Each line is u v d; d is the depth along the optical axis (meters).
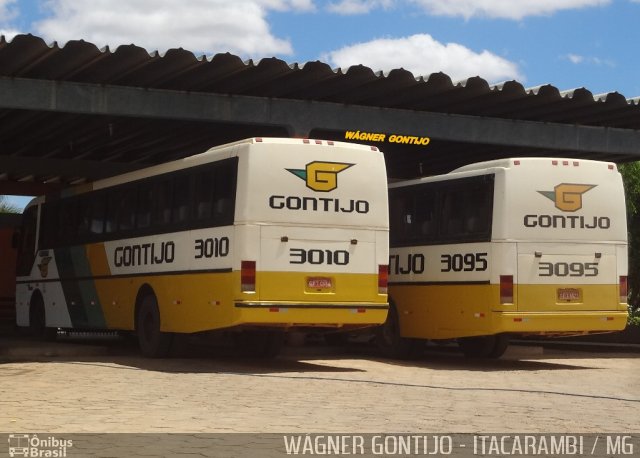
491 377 16.22
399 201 20.11
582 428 10.42
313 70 17.78
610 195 18.53
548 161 18.11
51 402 11.82
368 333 21.61
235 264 16.05
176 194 17.91
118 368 16.16
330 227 16.55
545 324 17.83
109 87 18.28
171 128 22.33
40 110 17.92
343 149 16.80
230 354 20.27
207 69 17.52
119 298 19.66
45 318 23.22
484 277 17.95
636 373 17.31
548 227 17.98
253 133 22.94
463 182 18.61
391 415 11.16
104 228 20.44
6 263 29.75
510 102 20.16
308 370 16.69
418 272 19.47
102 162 27.23
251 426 10.14
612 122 22.03
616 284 18.44
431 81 18.53
